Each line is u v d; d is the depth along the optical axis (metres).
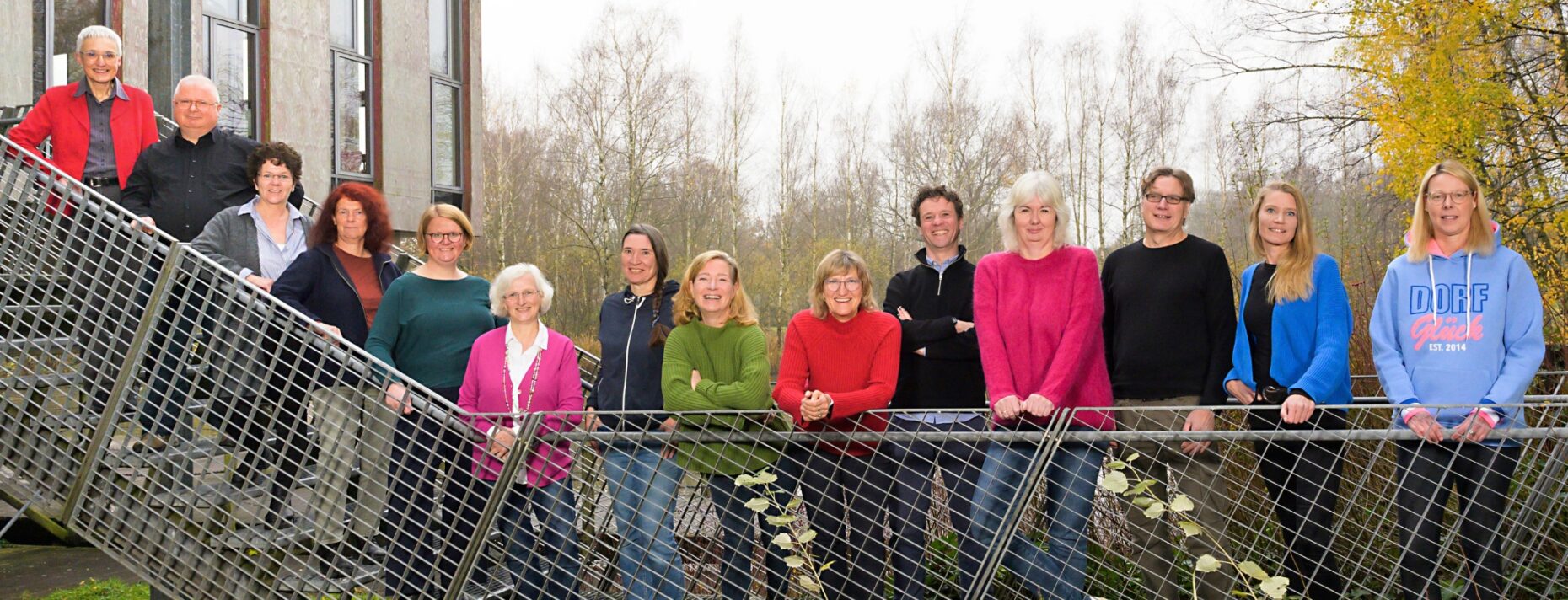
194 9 10.60
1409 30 11.62
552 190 36.41
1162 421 4.12
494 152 37.59
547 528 4.01
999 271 4.13
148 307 4.20
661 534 4.12
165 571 4.25
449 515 4.27
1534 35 11.53
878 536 4.12
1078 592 4.11
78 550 7.37
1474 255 3.86
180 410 4.59
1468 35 11.24
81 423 4.29
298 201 5.32
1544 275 10.84
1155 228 4.21
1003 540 3.88
